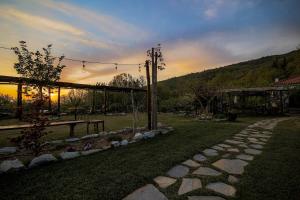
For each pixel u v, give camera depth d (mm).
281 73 34500
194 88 17109
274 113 18047
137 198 2578
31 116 4250
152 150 4855
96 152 4664
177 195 2654
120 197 2582
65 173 3324
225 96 21047
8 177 3143
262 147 5367
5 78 5848
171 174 3434
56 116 14742
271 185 2941
